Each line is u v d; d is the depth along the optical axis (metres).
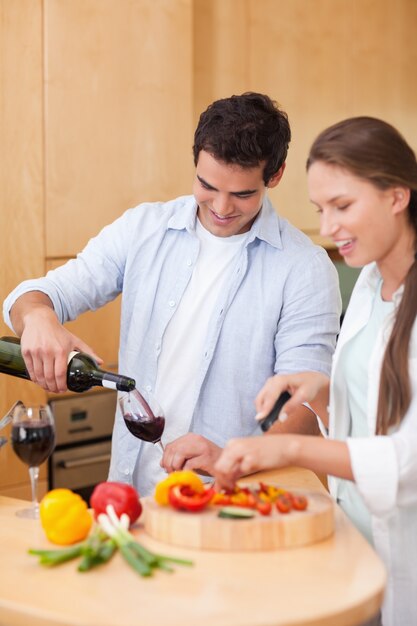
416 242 1.85
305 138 4.59
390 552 1.86
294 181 4.58
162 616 1.41
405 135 5.11
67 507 1.72
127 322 2.54
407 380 1.74
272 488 1.81
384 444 1.70
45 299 2.42
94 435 3.90
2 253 3.53
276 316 2.41
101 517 1.69
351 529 1.78
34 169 3.57
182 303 2.46
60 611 1.43
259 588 1.51
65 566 1.61
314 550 1.67
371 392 1.85
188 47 3.95
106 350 3.87
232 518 1.68
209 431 2.44
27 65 3.52
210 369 2.43
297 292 2.40
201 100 4.18
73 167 3.67
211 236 2.46
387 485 1.69
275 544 1.67
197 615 1.41
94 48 3.68
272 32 4.41
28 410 1.86
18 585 1.53
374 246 1.79
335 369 1.99
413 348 1.76
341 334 2.01
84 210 3.71
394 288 1.91
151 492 2.48
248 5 4.31
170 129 3.92
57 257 3.67
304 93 4.57
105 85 3.72
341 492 2.04
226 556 1.64
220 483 1.77
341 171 1.75
